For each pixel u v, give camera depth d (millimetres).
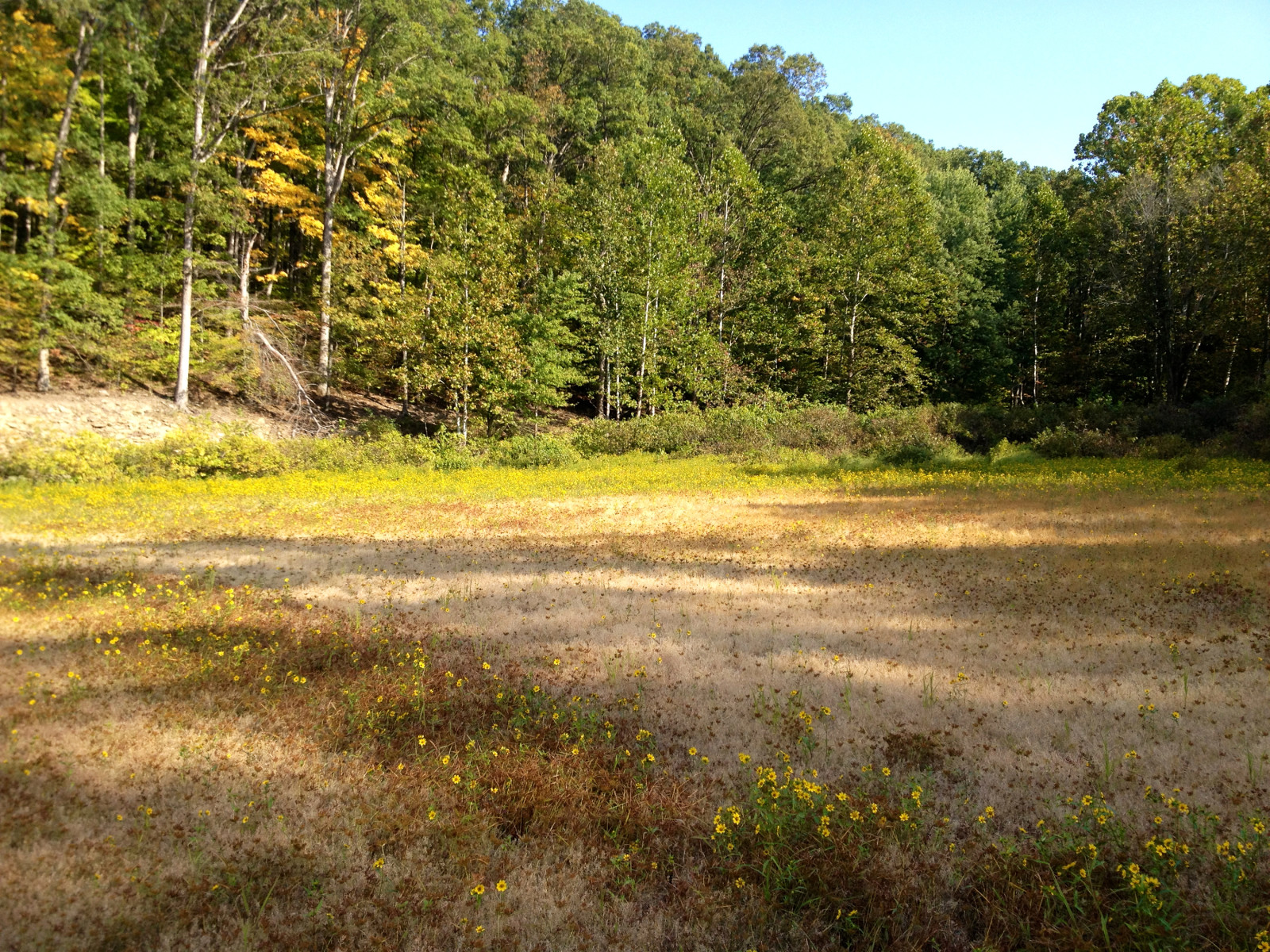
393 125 32938
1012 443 28281
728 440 30266
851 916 3566
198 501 17594
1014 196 52562
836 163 44906
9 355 24203
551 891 3781
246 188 33250
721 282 41188
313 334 33938
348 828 4180
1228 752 4914
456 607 8719
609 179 36000
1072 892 3627
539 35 46094
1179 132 35125
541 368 31641
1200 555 9938
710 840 4125
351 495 19109
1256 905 3480
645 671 6508
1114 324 35375
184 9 27391
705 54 61750
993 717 5562
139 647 6898
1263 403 23984
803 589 9344
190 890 3602
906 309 41406
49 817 4145
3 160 25047
